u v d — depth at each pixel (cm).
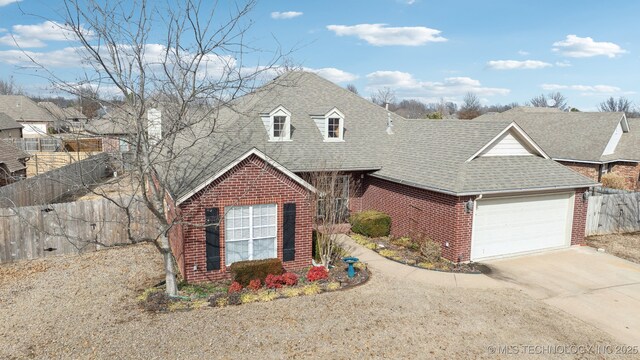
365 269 1416
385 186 1905
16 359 854
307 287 1229
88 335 954
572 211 1733
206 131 1953
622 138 3359
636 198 2111
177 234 1399
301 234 1421
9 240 1480
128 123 1127
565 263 1551
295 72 2333
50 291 1221
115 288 1249
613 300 1216
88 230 1616
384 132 2278
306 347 912
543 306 1166
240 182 1314
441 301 1180
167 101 1224
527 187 1563
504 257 1612
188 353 879
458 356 895
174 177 1383
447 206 1531
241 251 1357
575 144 3228
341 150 2025
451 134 1909
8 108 5769
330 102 2395
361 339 952
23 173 2780
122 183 2783
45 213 1535
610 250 1762
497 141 1730
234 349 897
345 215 2005
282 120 1977
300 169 1788
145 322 1020
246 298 1145
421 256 1570
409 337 968
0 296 1181
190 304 1116
